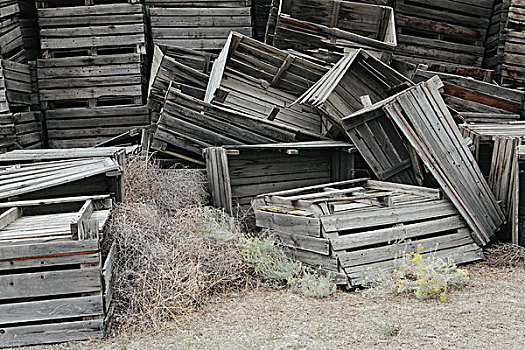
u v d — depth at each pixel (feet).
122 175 16.89
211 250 16.02
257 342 11.89
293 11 25.73
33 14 29.19
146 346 11.89
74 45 26.68
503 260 18.25
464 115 24.59
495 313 13.33
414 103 19.40
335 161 23.13
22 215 15.37
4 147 24.21
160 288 13.88
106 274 12.59
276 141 22.30
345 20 25.79
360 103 22.59
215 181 21.01
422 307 13.92
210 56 27.17
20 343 11.92
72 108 27.04
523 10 27.50
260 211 18.95
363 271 16.01
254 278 16.58
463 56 28.32
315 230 16.34
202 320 13.52
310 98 22.08
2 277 11.73
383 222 17.19
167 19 27.35
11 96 24.88
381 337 11.91
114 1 27.25
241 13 27.86
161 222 16.38
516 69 27.84
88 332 12.20
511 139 19.61
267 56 24.18
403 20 27.22
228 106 23.31
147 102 27.07
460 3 27.91
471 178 19.49
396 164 21.25
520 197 19.86
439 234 19.08
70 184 16.31
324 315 13.58
